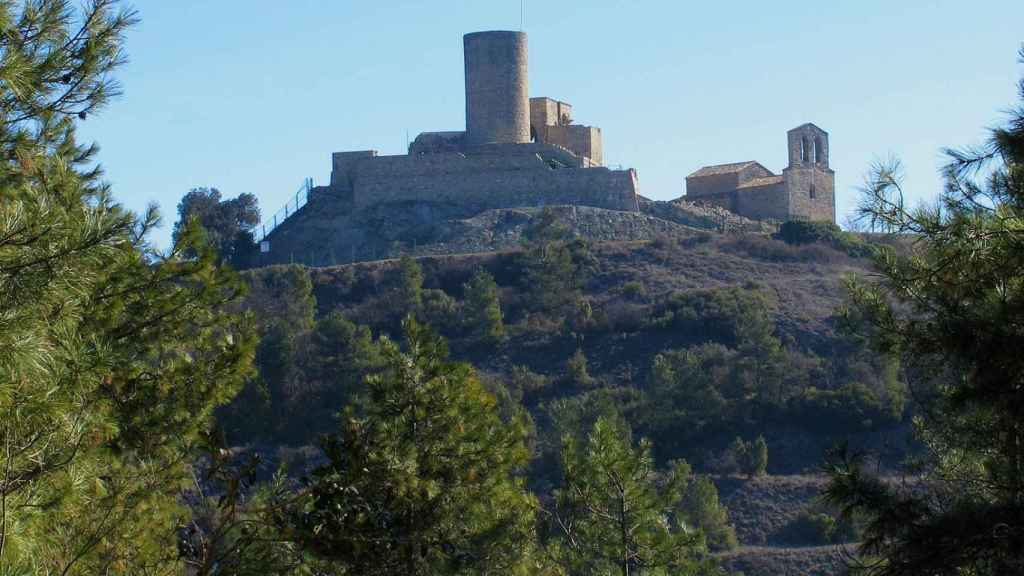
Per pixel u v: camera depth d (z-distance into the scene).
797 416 91.25
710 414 91.88
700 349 104.19
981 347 18.66
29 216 14.71
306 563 21.16
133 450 20.97
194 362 22.30
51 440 15.55
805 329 109.12
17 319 14.11
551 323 116.81
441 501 24.62
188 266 22.83
